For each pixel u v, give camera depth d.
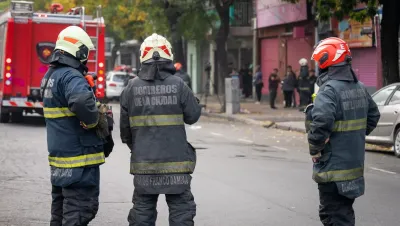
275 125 25.30
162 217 9.40
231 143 19.16
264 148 17.98
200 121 28.38
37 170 13.40
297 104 37.19
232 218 9.39
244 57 47.56
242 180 12.39
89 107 6.68
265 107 36.00
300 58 37.22
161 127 6.90
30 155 15.54
